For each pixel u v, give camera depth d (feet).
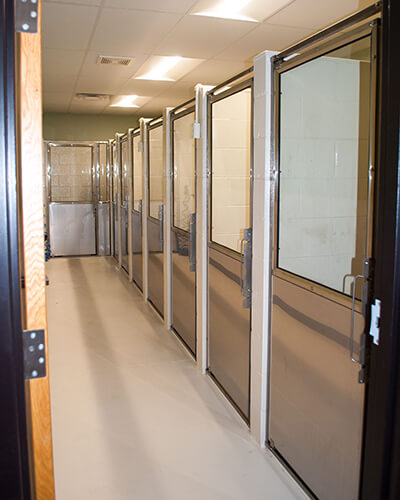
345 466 5.40
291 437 6.73
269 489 6.64
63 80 19.12
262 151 6.89
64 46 14.19
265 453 7.50
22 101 2.87
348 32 4.88
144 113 27.91
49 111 27.20
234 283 8.48
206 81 19.34
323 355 5.70
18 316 2.93
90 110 26.78
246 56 15.46
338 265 6.81
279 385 7.00
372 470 4.28
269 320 7.16
